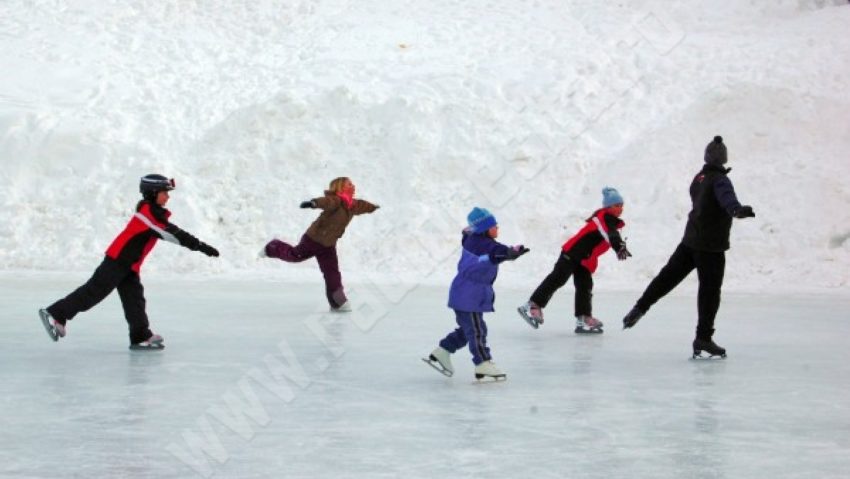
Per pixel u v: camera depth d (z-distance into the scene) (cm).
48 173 2753
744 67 3106
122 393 1046
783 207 2336
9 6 3850
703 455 802
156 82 3309
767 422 920
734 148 2583
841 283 2131
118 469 759
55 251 2497
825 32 3447
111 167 2745
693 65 3152
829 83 2919
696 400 1020
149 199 1309
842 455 804
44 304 1784
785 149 2552
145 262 2373
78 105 3108
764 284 2138
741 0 3781
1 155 2788
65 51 3497
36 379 1122
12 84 3238
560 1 3869
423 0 3931
